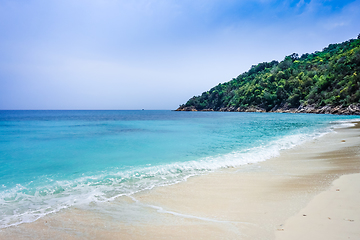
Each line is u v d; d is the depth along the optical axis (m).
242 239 3.26
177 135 19.50
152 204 4.95
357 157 9.19
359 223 3.50
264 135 19.11
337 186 5.48
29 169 8.26
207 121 43.47
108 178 7.12
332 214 3.89
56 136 18.45
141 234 3.60
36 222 4.15
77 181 6.83
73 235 3.64
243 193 5.50
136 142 15.13
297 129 24.31
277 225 3.65
